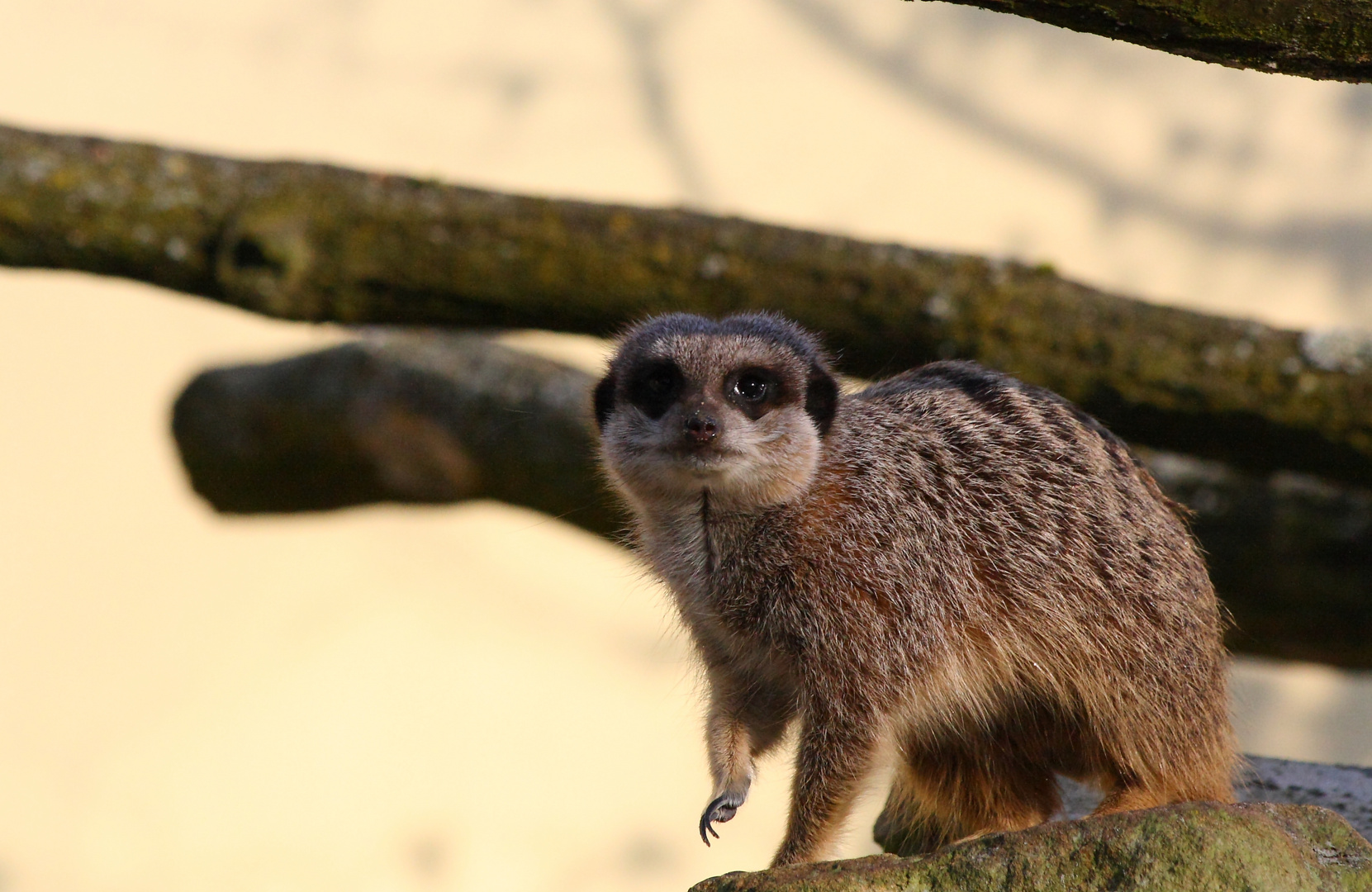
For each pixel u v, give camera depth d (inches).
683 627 303.3
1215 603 280.5
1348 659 481.7
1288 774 315.3
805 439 278.2
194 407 579.5
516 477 526.3
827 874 202.7
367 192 404.5
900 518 276.1
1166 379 393.1
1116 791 272.4
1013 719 280.8
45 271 407.2
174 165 401.7
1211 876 192.5
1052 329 398.0
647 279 404.2
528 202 408.5
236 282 394.0
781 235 410.3
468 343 546.0
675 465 276.4
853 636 273.0
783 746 295.1
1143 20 249.6
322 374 554.6
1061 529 269.9
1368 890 193.0
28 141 398.3
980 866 199.6
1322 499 458.3
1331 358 388.8
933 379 297.9
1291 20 244.2
